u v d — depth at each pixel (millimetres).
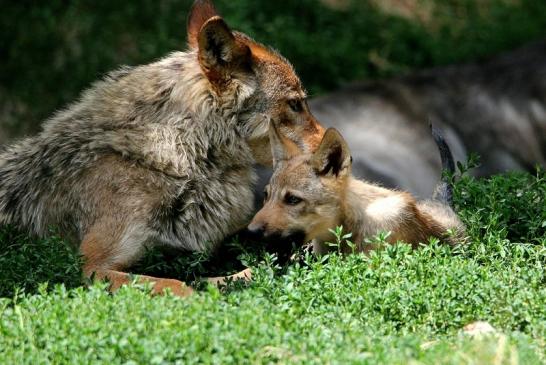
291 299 9062
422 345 8133
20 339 8227
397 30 24094
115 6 22438
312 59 22078
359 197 10859
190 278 11281
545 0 26984
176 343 7754
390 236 10664
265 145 11719
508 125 17516
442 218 11367
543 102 17625
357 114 17109
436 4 26266
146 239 10984
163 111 11445
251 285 9633
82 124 11555
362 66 22562
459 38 24953
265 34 22203
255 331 7984
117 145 11188
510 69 18125
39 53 21625
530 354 7582
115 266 10805
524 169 17406
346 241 10328
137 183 11031
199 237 11375
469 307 8938
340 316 8594
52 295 8992
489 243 10172
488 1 27062
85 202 11047
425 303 8914
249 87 11445
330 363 7430
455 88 17766
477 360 7453
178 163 11227
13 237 11367
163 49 21188
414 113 17219
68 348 7957
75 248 11227
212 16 12289
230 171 11625
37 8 22250
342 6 25031
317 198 10570
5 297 9703
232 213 11641
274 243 10523
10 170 11781
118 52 21719
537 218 11102
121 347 7789
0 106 20938
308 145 11664
